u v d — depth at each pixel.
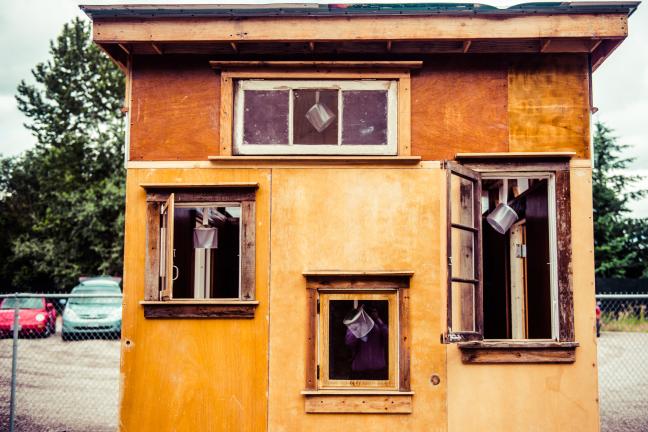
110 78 39.19
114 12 6.66
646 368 13.47
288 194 6.77
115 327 15.66
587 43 6.76
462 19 6.60
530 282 7.37
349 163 6.78
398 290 6.63
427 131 6.85
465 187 6.54
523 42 6.80
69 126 39.56
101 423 9.12
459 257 6.48
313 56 6.94
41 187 35.34
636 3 6.50
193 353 6.64
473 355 6.53
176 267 6.78
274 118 6.93
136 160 6.89
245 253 6.72
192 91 6.95
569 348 6.52
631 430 8.55
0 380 11.99
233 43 6.75
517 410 6.51
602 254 30.53
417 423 6.52
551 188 6.79
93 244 28.97
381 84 6.91
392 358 6.63
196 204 6.82
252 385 6.60
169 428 6.58
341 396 6.54
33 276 31.55
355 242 6.72
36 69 40.62
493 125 6.86
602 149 32.03
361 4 6.62
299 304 6.66
